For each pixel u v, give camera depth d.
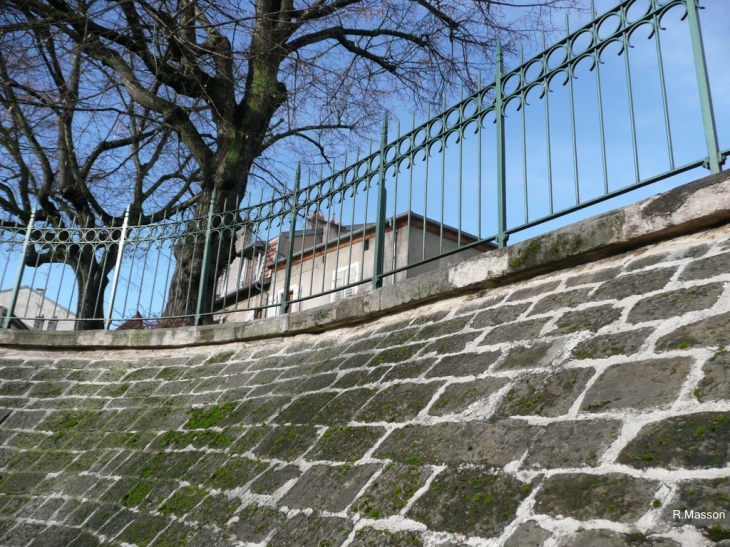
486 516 2.07
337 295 15.57
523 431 2.39
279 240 6.36
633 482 1.84
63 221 13.06
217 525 3.23
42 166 12.48
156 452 4.80
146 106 10.71
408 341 4.05
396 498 2.47
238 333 6.07
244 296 18.55
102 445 5.37
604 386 2.33
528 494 2.05
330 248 16.41
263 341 5.89
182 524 3.50
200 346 6.47
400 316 4.59
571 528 1.81
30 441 5.77
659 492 1.75
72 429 5.80
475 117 4.51
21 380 6.66
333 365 4.49
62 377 6.67
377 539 2.31
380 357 4.07
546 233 3.69
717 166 3.08
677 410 2.01
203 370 5.97
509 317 3.44
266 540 2.80
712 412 1.91
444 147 4.74
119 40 9.75
